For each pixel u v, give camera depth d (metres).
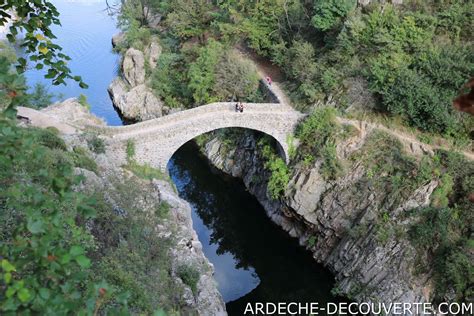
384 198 29.64
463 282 25.38
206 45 42.91
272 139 35.88
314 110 32.94
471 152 30.25
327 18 35.78
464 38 31.84
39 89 41.81
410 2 33.97
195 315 21.77
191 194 40.09
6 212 15.08
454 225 27.44
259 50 42.34
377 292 27.52
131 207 25.12
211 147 43.28
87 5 79.44
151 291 19.86
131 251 21.86
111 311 6.92
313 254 32.72
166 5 51.31
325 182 31.84
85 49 62.56
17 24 9.88
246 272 33.19
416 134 31.52
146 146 31.22
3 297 6.93
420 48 30.91
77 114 36.47
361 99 32.78
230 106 33.62
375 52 33.12
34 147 8.69
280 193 33.88
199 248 28.06
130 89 51.41
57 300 6.36
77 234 14.07
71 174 7.95
